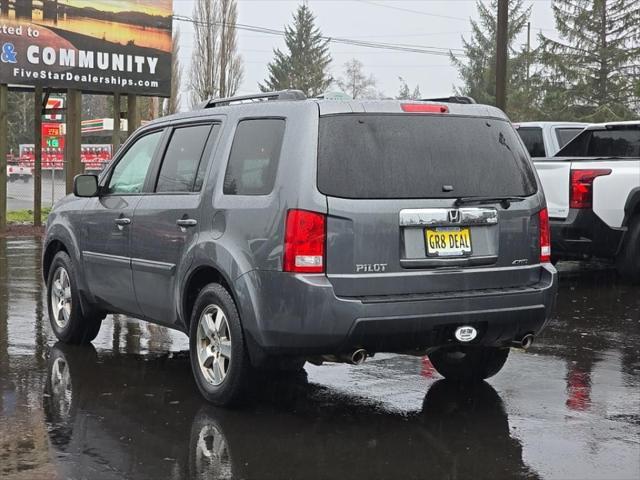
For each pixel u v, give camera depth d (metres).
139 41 18.88
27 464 4.61
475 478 4.41
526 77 57.00
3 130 18.03
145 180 6.58
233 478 4.41
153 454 4.77
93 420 5.40
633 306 9.48
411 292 5.18
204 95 55.38
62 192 38.12
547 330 8.23
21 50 17.72
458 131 5.52
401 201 5.19
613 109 49.16
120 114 19.50
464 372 6.30
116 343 7.68
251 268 5.26
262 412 5.56
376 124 5.28
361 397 5.92
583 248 10.36
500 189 5.58
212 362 5.70
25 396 5.95
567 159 10.85
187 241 5.86
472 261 5.40
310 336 5.02
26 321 8.62
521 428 5.23
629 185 10.46
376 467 4.58
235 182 5.58
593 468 4.54
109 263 6.82
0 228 18.30
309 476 4.45
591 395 5.97
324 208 5.02
